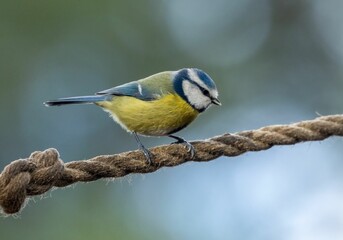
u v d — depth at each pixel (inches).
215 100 301.0
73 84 605.3
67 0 607.8
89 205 507.5
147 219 501.4
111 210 504.1
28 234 500.4
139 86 289.7
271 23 664.4
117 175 225.1
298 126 234.8
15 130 586.2
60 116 588.1
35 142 585.6
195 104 295.6
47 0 605.3
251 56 649.0
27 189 207.5
